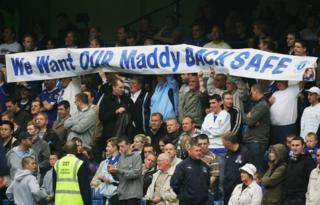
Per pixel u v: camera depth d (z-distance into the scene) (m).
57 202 50.22
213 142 53.94
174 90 57.88
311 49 61.72
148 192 51.44
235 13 63.91
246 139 53.88
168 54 57.47
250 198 48.97
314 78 54.44
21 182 52.22
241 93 56.19
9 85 63.53
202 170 49.19
